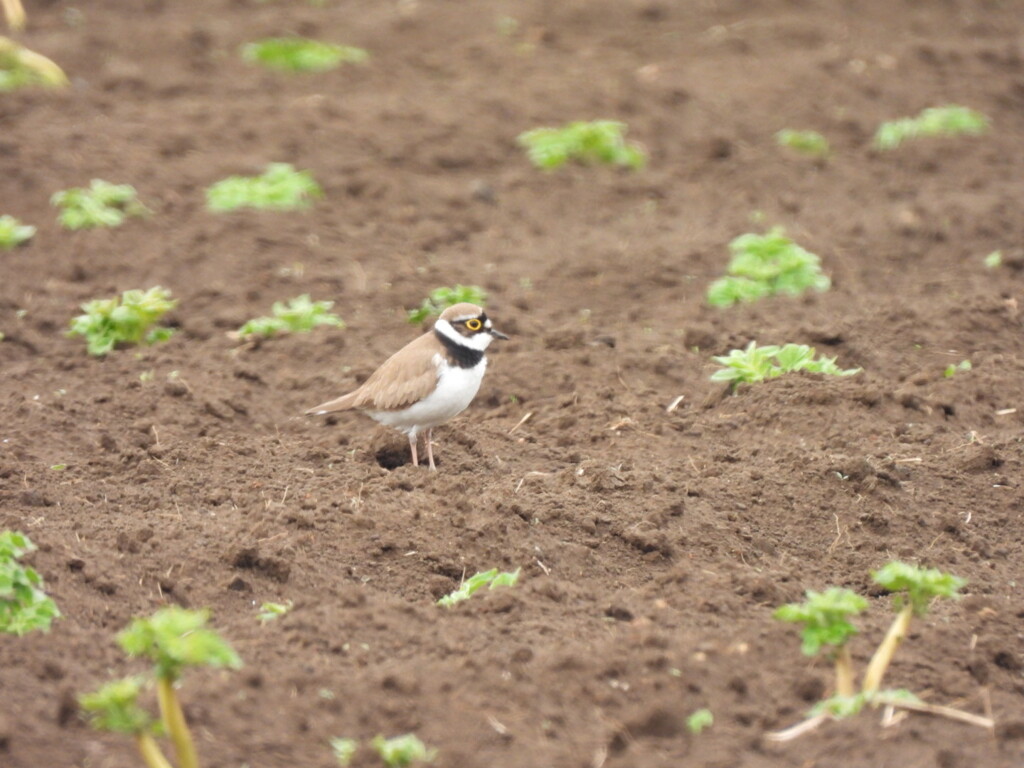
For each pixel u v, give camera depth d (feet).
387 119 71.87
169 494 38.37
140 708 26.71
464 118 72.18
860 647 30.04
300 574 33.60
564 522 36.47
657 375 47.98
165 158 66.49
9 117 70.49
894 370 47.73
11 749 24.79
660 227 61.11
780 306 53.16
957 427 43.45
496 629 31.01
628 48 84.79
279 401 46.16
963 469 40.37
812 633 26.66
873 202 63.10
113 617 31.09
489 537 35.55
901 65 80.33
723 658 29.35
